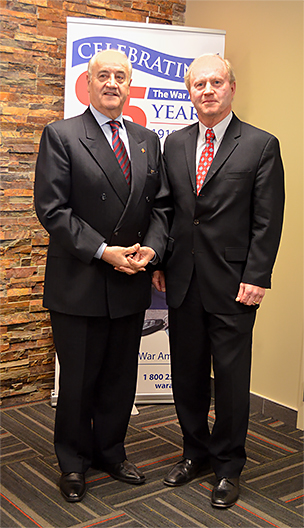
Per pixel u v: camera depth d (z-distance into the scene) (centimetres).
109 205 222
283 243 328
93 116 227
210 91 219
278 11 325
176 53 319
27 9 321
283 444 291
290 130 320
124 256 219
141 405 336
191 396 248
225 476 233
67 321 227
